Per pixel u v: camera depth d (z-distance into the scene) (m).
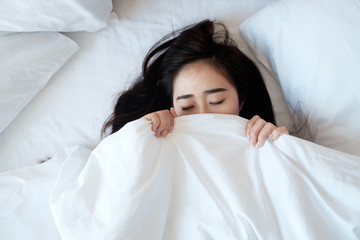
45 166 0.73
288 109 0.87
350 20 0.64
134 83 0.89
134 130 0.54
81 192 0.54
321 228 0.52
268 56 0.85
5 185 0.69
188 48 0.75
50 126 0.86
